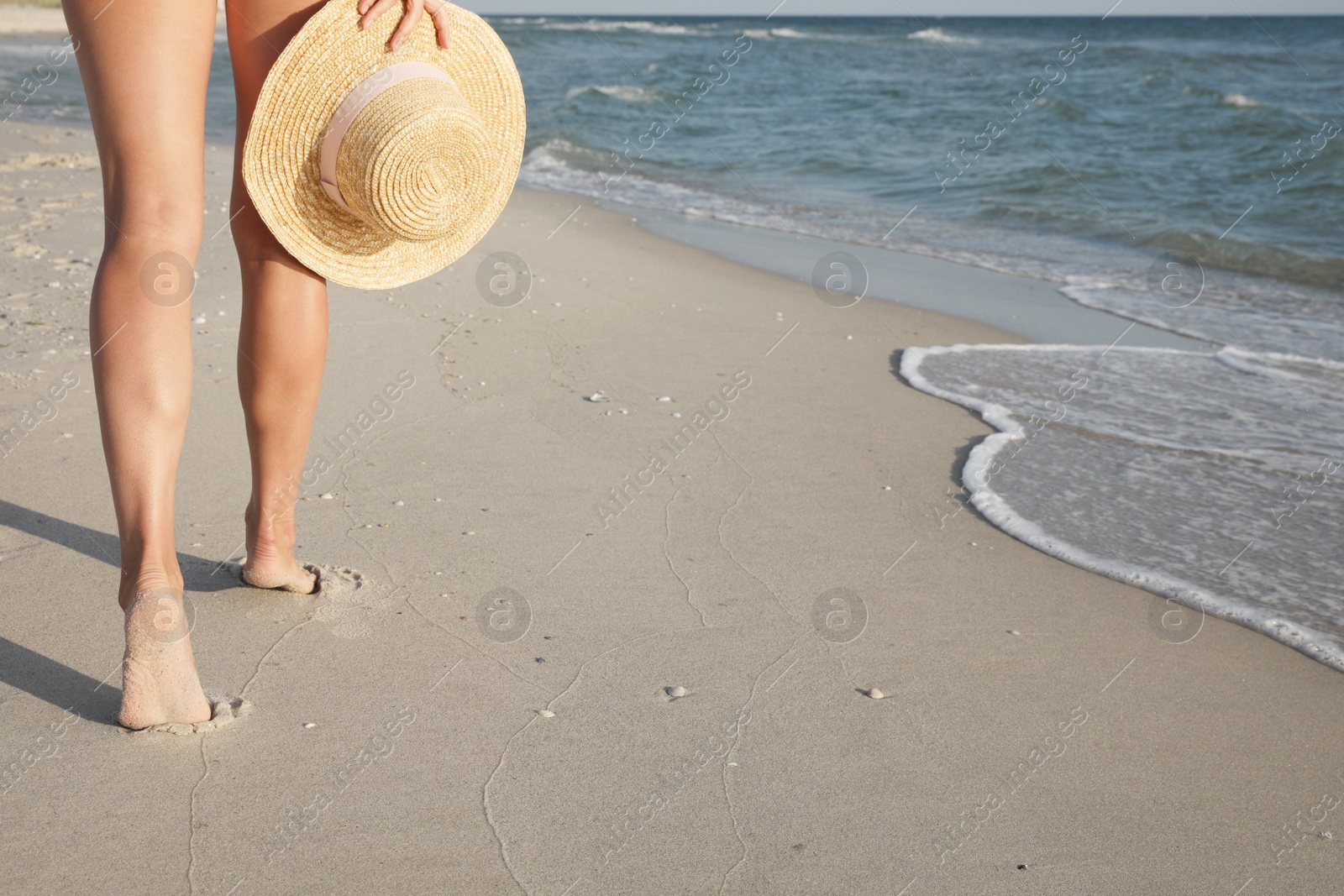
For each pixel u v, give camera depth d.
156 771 1.96
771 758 2.18
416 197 2.16
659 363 5.04
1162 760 2.28
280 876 1.73
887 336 5.88
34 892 1.64
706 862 1.85
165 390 1.99
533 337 5.25
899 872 1.87
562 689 2.37
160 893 1.67
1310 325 6.38
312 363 2.44
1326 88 18.88
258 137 2.18
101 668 2.27
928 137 14.49
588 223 8.97
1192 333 6.12
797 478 3.80
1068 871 1.91
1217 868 1.94
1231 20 62.16
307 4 2.22
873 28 51.56
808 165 12.84
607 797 2.01
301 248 2.31
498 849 1.84
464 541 3.06
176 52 1.97
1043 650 2.73
